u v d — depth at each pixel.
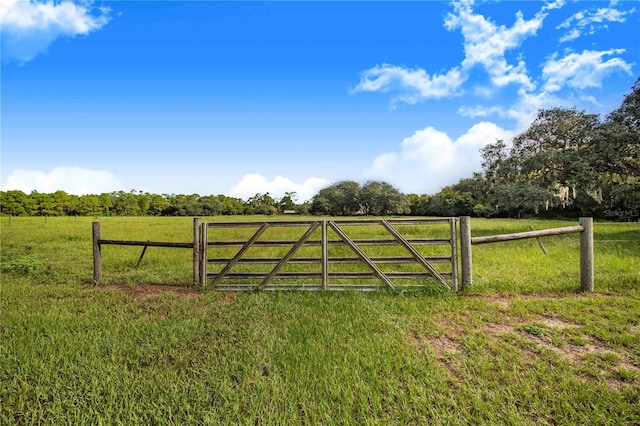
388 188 82.12
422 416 2.32
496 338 3.61
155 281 6.86
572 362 3.06
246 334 3.79
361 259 5.86
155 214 81.19
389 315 4.36
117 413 2.42
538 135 23.33
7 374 3.05
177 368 3.10
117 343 3.60
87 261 9.46
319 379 2.80
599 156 14.70
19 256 9.98
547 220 32.41
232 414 2.36
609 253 9.05
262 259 6.13
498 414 2.34
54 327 4.16
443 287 5.55
